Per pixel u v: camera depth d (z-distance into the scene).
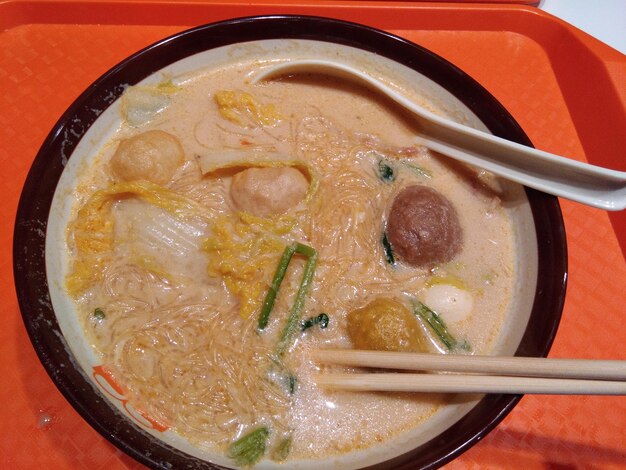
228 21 0.25
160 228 0.22
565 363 0.18
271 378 0.20
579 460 0.21
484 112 0.24
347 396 0.20
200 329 0.21
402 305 0.21
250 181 0.22
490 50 0.31
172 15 0.30
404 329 0.20
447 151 0.24
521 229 0.23
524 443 0.21
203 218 0.22
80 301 0.21
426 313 0.22
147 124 0.25
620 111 0.28
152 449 0.17
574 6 0.34
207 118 0.25
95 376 0.19
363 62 0.26
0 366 0.21
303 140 0.25
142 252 0.21
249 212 0.22
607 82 0.29
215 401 0.20
